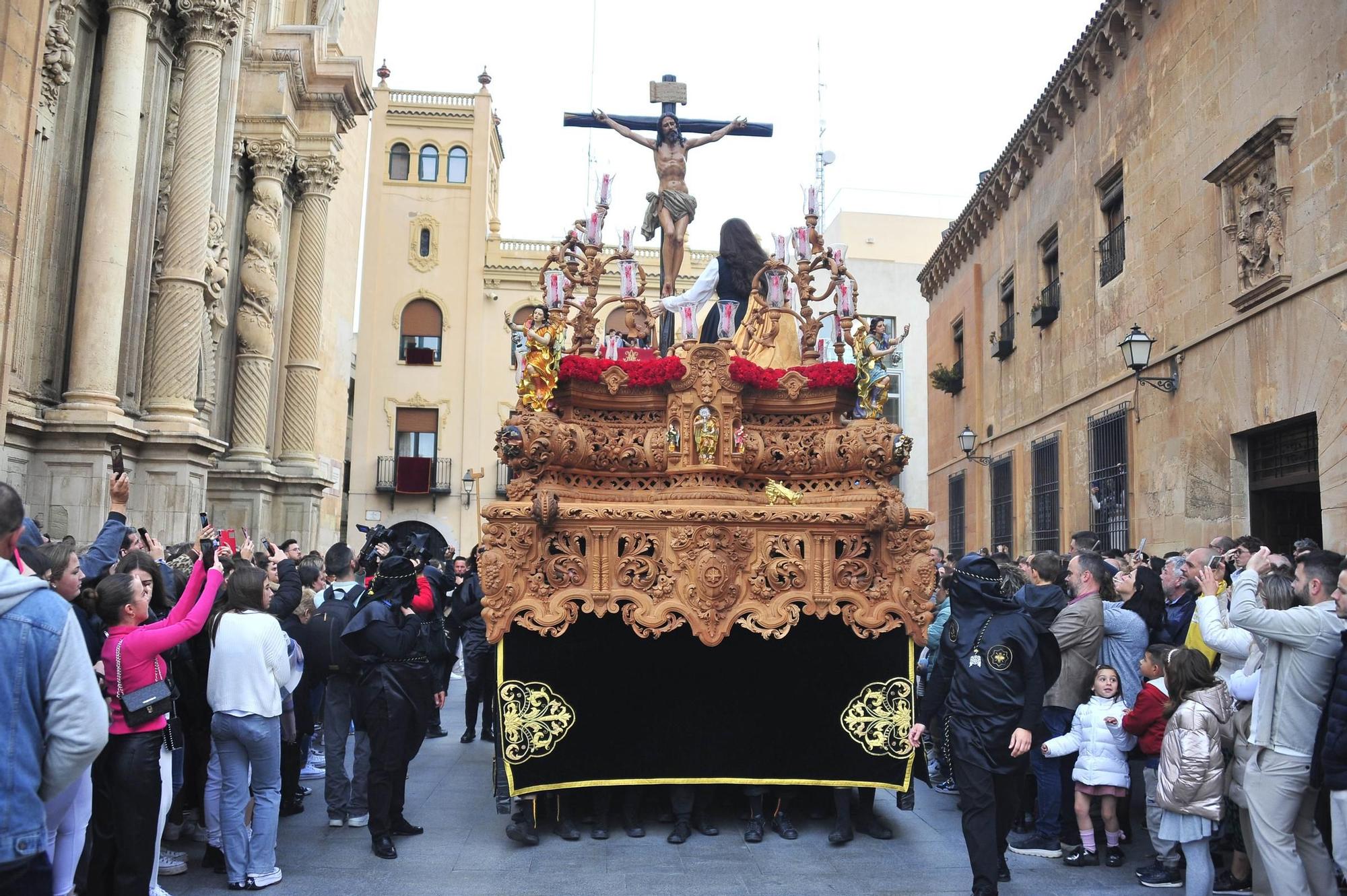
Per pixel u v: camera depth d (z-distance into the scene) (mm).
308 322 17953
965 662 4984
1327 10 8695
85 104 11617
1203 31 11047
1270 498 10258
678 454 6137
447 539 31750
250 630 5125
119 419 10930
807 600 5785
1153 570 7379
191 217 12711
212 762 5469
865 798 6379
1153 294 12289
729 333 7137
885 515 5773
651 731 6230
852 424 6277
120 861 4289
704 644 5652
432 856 5738
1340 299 8461
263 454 16047
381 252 32594
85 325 10820
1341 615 4379
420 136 33062
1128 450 12883
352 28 21766
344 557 6938
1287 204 9336
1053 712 6035
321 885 5168
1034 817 6664
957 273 22406
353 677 6492
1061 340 15719
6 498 3006
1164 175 12023
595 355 6625
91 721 2826
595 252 6594
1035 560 6363
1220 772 4770
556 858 5734
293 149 16938
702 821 6324
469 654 9938
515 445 5832
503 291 32812
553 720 6000
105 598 4387
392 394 32188
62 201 11266
